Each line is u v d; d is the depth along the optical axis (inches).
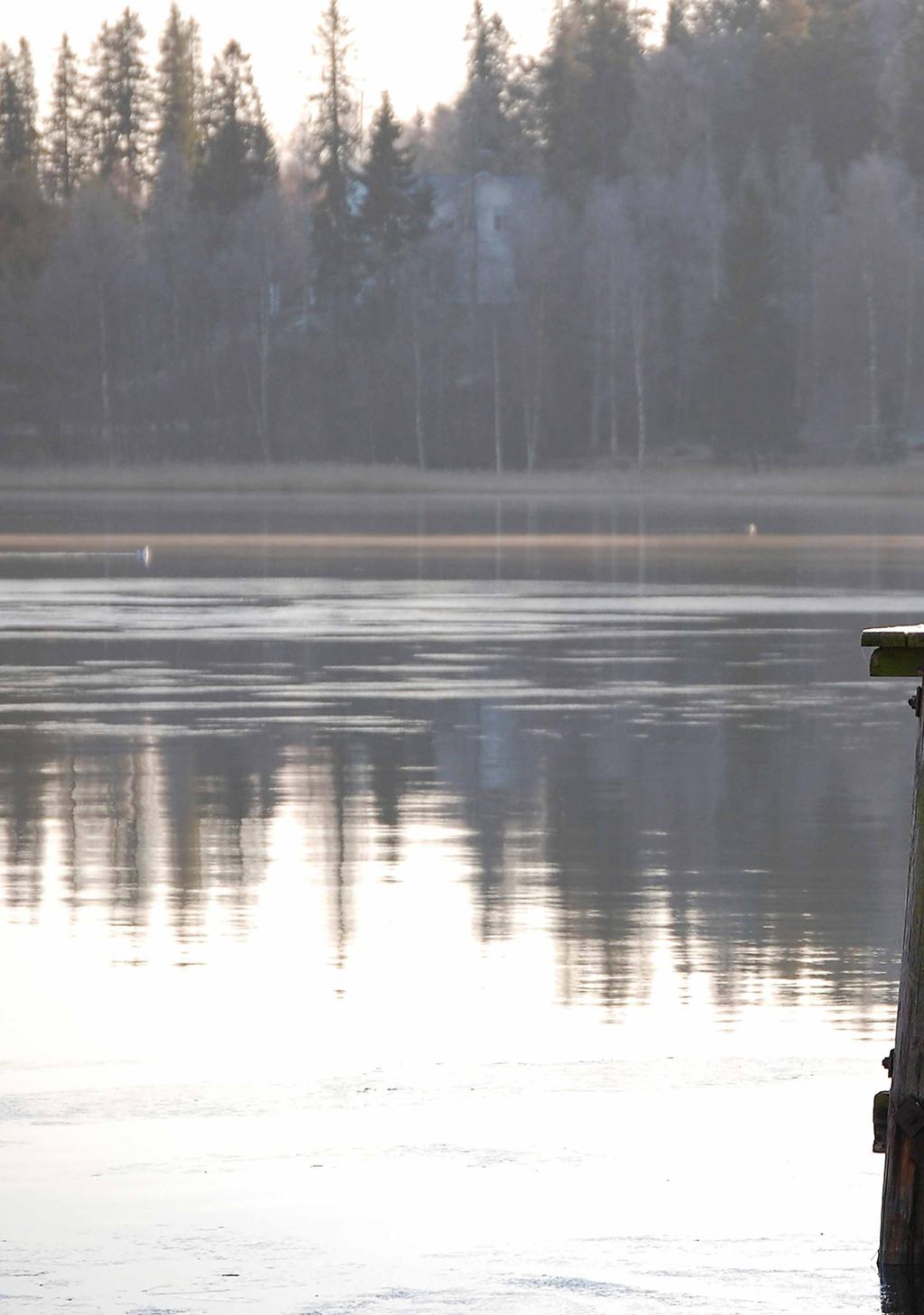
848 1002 918.4
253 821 1401.3
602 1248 634.8
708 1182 689.6
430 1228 650.8
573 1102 774.5
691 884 1183.6
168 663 2417.6
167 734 1838.1
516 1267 620.7
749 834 1353.3
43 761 1678.2
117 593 3528.5
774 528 6053.2
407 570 4195.4
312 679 2261.3
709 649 2573.8
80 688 2181.3
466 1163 708.7
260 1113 764.0
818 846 1310.3
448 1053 839.7
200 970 977.5
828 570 4126.5
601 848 1299.2
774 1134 737.6
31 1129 747.4
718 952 1013.8
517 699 2080.5
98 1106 772.6
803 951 1015.0
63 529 6063.0
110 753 1726.1
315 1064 824.9
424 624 2928.2
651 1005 912.9
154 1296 602.5
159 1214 665.0
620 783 1563.7
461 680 2252.7
